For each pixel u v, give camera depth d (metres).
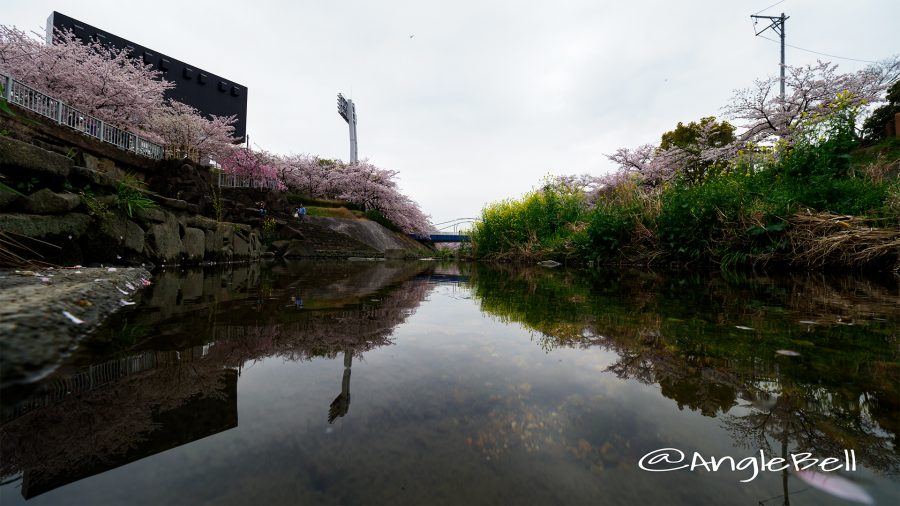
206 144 18.73
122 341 1.32
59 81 11.43
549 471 0.56
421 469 0.56
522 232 10.79
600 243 7.48
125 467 0.56
